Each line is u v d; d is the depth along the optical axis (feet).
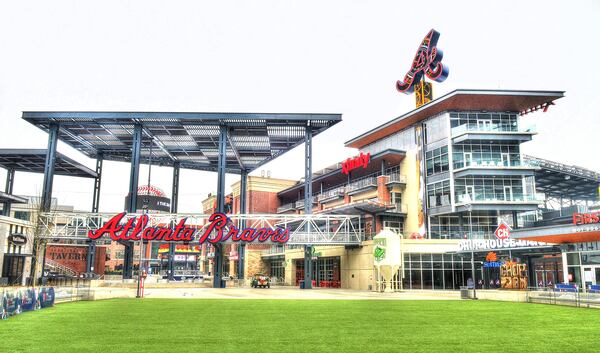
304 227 259.60
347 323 62.34
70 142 230.68
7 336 48.73
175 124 199.62
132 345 43.42
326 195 251.39
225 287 194.90
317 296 132.77
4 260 166.61
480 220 196.54
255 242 182.60
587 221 114.42
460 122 195.00
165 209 243.40
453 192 187.11
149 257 366.22
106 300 110.11
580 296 94.73
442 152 194.80
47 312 76.33
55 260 284.82
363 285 182.70
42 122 198.08
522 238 128.57
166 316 70.74
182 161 264.11
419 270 175.73
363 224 214.69
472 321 65.41
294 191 294.25
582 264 128.47
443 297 131.13
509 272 144.05
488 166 186.29
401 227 206.90
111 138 225.15
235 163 264.72
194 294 139.74
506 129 195.42
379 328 56.95
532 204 186.09
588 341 47.06
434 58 210.59
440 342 46.06
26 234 179.22
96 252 293.84
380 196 207.62
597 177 263.08
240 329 55.42
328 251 214.07
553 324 61.87
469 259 178.29
